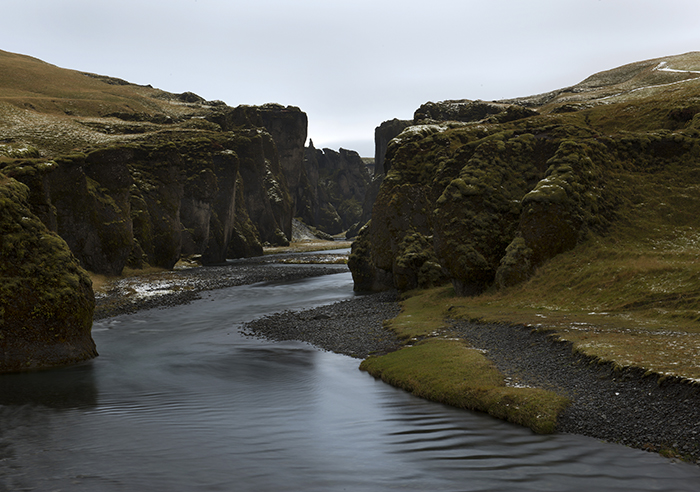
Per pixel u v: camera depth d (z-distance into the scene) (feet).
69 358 79.92
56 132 305.73
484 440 39.58
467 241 115.96
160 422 47.09
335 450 38.01
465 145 135.13
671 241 99.96
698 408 38.68
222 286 194.18
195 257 317.42
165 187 282.36
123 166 231.50
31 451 39.04
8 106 338.34
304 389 60.49
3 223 81.00
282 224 568.41
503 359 61.67
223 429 44.24
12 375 72.38
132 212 258.16
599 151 119.96
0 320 76.38
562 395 46.83
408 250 143.95
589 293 87.97
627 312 76.33
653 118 145.28
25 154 174.70
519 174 123.34
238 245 399.85
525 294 98.17
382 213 157.79
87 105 426.10
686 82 258.57
